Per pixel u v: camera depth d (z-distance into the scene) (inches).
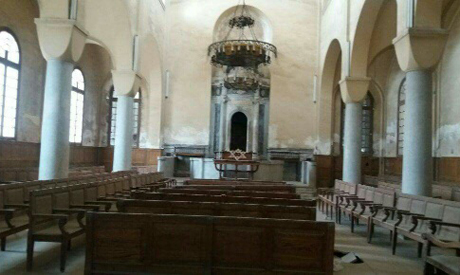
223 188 363.6
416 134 362.6
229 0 846.5
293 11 845.2
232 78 716.0
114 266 178.9
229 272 176.9
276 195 308.3
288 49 840.3
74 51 398.3
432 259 199.6
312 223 174.7
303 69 840.9
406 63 368.5
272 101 835.4
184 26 847.1
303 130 834.2
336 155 822.5
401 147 776.3
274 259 175.8
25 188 292.2
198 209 236.1
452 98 563.2
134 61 586.6
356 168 562.3
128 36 570.9
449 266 181.8
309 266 174.6
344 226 399.5
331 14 710.5
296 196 306.5
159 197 280.2
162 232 179.2
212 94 855.1
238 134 927.7
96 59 826.8
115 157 592.1
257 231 176.9
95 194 318.7
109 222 179.5
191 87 839.7
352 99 562.9
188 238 178.5
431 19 361.1
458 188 418.9
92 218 179.6
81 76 786.8
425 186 358.6
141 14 614.2
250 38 875.4
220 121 846.5
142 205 239.3
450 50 570.9
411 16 363.9
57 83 390.6
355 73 559.8
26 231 307.0
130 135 600.4
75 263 229.5
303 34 843.4
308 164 730.2
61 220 215.0
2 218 256.4
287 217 232.1
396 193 347.6
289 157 826.8
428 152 361.7
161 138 823.1
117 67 585.0
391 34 566.3
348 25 574.9
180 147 829.8
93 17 544.4
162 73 804.0
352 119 566.9
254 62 696.4
